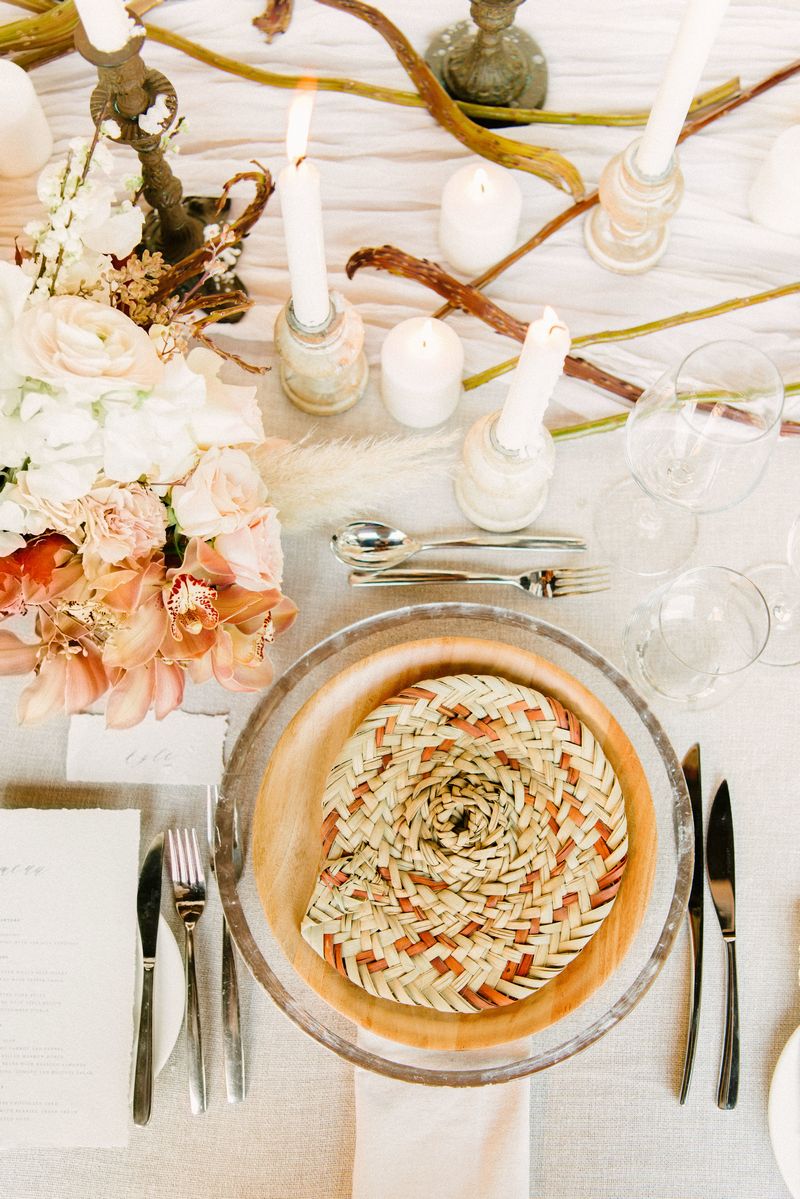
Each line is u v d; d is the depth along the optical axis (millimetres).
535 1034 859
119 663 711
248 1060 857
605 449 942
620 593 922
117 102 765
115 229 705
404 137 962
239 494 717
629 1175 858
